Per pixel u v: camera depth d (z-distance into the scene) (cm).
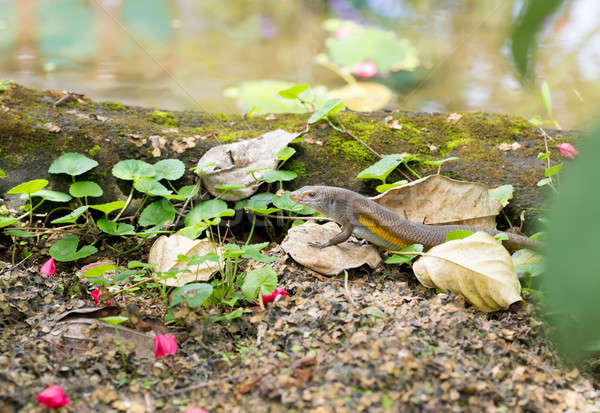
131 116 429
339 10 794
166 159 382
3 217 337
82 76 569
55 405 206
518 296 275
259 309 276
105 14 731
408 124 431
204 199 382
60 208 365
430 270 290
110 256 356
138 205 376
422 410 208
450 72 621
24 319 270
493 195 355
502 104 569
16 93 411
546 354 255
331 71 675
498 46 659
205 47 679
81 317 269
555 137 418
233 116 453
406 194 351
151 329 266
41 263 345
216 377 234
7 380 218
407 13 752
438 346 244
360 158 400
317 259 318
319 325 260
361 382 218
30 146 378
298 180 393
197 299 241
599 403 231
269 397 217
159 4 786
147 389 227
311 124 416
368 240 331
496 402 218
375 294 294
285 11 809
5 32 648
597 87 541
